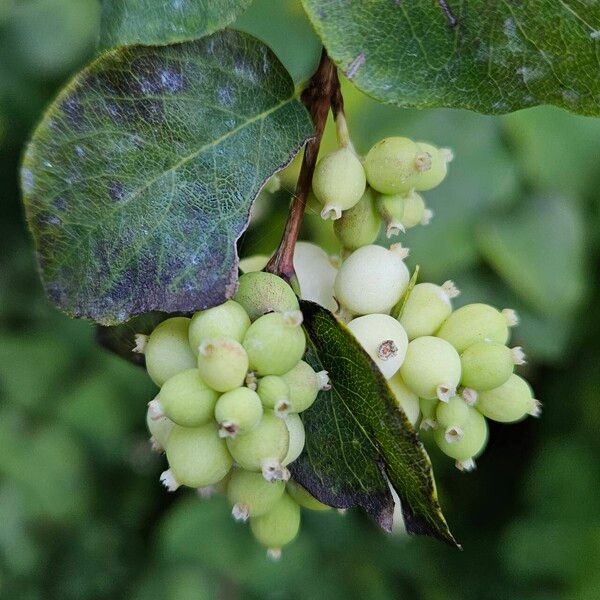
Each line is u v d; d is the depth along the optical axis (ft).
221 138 0.96
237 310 0.95
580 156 1.61
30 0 1.99
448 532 0.96
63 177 0.94
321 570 2.19
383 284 0.99
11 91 2.02
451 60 0.95
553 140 1.60
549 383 2.15
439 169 1.02
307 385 0.95
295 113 0.97
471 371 0.99
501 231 1.65
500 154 1.61
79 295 0.95
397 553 2.29
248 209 0.96
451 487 2.38
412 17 0.95
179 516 2.19
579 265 1.66
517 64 0.96
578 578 1.97
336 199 0.98
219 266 0.95
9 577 2.29
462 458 1.01
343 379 0.97
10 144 2.14
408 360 0.98
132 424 2.29
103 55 0.94
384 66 0.95
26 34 1.98
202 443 0.95
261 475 0.98
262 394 0.93
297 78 1.26
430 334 1.00
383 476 0.98
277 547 1.02
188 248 0.95
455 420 0.99
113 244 0.95
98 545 2.43
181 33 0.95
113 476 2.51
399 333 0.98
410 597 2.28
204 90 0.96
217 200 0.95
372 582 2.19
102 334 1.09
